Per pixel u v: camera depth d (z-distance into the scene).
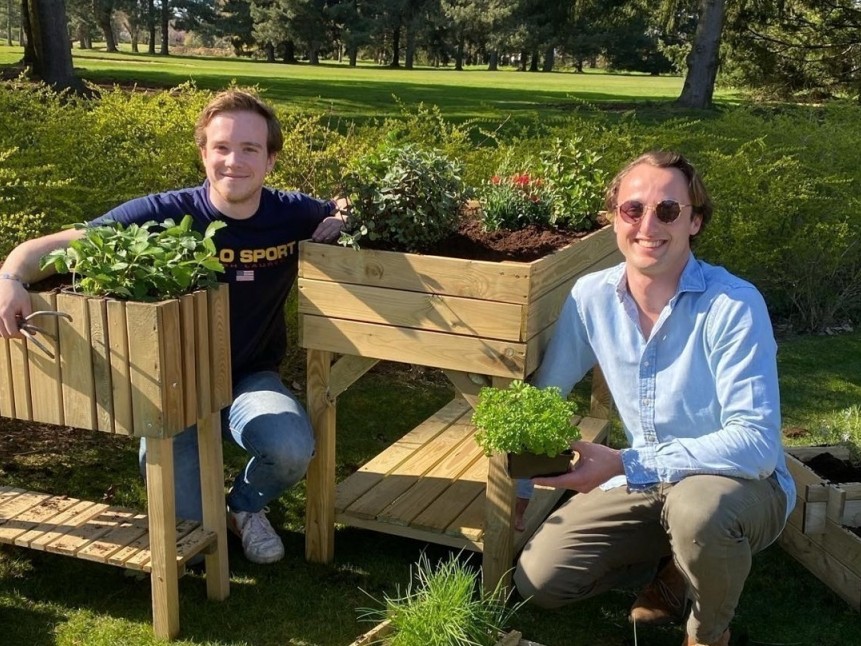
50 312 2.35
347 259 2.74
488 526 2.78
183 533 2.71
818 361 5.57
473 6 56.75
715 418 2.40
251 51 65.81
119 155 4.66
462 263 2.58
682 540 2.27
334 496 3.07
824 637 2.71
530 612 2.82
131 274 2.35
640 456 2.36
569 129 6.19
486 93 23.38
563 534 2.54
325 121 11.55
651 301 2.44
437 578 2.42
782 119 7.87
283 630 2.67
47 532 2.71
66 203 4.26
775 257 6.15
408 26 58.59
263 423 2.79
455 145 5.45
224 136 2.78
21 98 4.80
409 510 3.09
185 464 2.97
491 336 2.60
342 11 56.62
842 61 16.83
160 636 2.59
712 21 17.67
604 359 2.54
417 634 2.21
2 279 2.42
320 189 4.63
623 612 2.85
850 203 6.32
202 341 2.49
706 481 2.30
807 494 2.99
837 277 6.47
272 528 3.18
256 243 2.96
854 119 8.51
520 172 3.87
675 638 2.71
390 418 4.47
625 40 53.25
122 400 2.37
